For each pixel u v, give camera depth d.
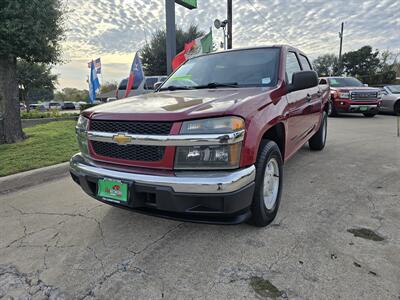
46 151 5.52
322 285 1.88
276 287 1.88
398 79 38.25
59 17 6.83
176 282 1.97
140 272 2.09
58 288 1.96
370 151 5.61
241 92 2.72
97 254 2.34
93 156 2.50
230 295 1.83
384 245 2.30
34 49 6.38
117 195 2.23
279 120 2.71
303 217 2.83
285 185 3.75
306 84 3.05
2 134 6.47
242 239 2.46
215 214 2.06
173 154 2.07
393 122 10.19
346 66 56.09
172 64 8.39
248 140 2.13
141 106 2.42
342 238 2.42
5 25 5.82
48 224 2.89
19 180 4.06
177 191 2.01
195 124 2.04
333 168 4.49
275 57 3.30
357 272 1.99
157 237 2.58
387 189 3.53
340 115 12.57
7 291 1.94
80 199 3.53
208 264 2.15
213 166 2.04
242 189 2.05
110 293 1.89
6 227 2.84
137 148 2.21
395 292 1.79
